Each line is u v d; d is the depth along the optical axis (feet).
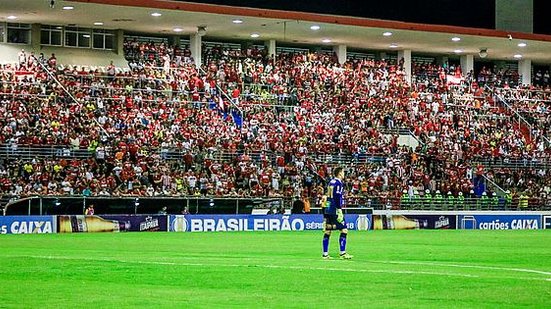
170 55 257.34
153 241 144.56
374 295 66.39
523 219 221.46
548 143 274.36
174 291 67.92
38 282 73.87
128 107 230.68
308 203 205.36
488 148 261.85
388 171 235.40
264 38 272.51
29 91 223.30
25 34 242.37
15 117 211.61
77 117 220.64
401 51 292.61
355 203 218.18
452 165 245.65
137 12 232.32
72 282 73.97
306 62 272.10
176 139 224.53
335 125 249.34
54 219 174.40
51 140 208.33
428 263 98.94
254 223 192.24
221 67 257.75
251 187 215.10
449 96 279.90
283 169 222.69
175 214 190.39
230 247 129.18
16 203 178.50
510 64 321.11
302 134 240.12
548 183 254.06
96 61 248.11
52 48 245.45
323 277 77.92
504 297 65.41
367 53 299.17
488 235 176.45
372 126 254.47
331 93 261.85
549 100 295.28
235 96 248.32
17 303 60.75
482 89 287.48
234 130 235.20
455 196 236.22
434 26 266.77
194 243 139.44
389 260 103.45
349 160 236.02
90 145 211.61
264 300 63.00
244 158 222.07
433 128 262.88
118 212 187.32
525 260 107.55
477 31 272.72
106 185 200.64
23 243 136.46
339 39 275.39
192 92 244.42
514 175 252.83
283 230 192.65
